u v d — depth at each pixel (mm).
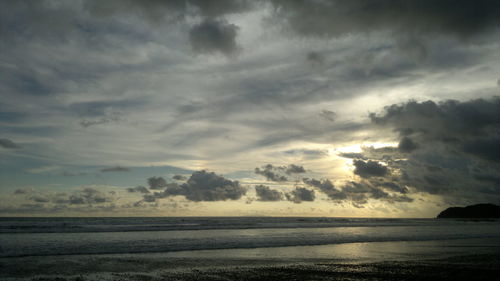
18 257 19109
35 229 36156
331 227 58000
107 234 34000
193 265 17703
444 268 17031
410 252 23781
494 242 32000
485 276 15117
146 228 43094
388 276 15055
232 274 15406
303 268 17031
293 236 35594
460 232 47438
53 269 16031
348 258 20594
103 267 16781
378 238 34844
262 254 22219
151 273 15492
